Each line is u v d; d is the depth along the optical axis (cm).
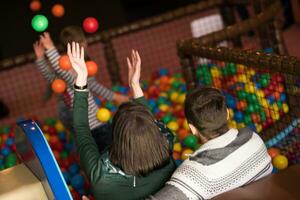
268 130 333
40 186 205
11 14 995
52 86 330
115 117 195
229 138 191
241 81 379
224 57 290
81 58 228
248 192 180
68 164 394
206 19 683
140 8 1138
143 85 570
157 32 870
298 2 734
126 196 199
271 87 346
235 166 186
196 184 181
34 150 184
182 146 382
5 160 434
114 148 194
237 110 387
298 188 176
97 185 199
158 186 200
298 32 709
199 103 194
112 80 586
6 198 200
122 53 805
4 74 793
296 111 290
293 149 311
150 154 190
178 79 563
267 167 195
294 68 225
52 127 483
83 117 227
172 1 1108
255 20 420
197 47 331
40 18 325
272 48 483
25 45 1004
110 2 1066
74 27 311
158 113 463
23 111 621
